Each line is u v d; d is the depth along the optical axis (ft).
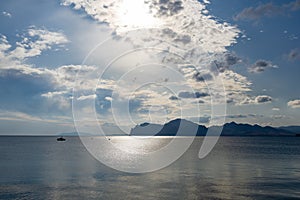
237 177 136.77
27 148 391.65
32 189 108.47
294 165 190.90
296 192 104.27
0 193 102.37
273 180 128.77
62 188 110.11
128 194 100.78
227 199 94.53
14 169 162.91
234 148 415.03
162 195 99.19
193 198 95.66
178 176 138.21
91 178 131.23
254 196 98.58
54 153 288.10
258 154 290.76
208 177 135.95
